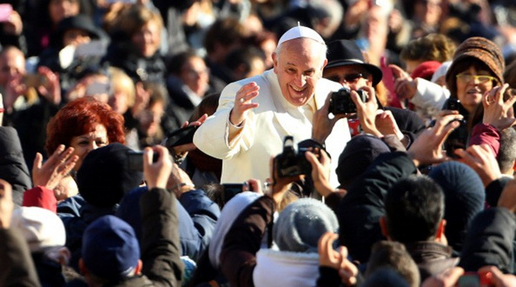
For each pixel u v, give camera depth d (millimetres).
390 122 26828
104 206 24812
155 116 39938
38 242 23266
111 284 21234
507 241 21500
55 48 43969
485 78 30656
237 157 27938
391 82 34719
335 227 22484
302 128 27875
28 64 43375
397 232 21547
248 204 22891
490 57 30734
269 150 27719
